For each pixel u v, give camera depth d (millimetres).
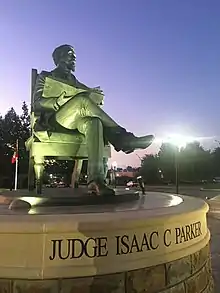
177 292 3641
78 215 3354
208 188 50219
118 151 5574
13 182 46469
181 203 4703
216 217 18578
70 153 5637
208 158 85562
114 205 4422
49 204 4453
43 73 6105
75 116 5516
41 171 5586
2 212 3723
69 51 6250
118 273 3277
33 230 3178
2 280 3145
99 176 4934
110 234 3312
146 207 4160
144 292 3373
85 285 3172
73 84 6012
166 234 3648
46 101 5793
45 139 5516
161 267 3527
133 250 3395
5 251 3195
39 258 3176
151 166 75875
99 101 6215
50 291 3119
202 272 4184
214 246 9969
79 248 3230
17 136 56781
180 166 77812
